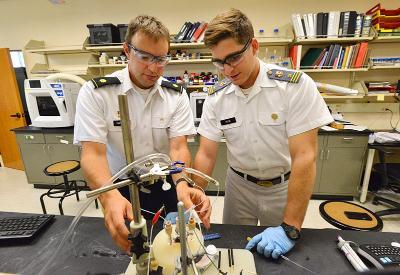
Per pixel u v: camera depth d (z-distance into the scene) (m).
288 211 0.91
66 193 2.54
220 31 0.80
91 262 0.75
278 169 1.25
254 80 1.08
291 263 0.74
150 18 0.92
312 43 2.86
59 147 2.96
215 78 3.02
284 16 2.96
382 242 0.82
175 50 3.07
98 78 1.13
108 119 1.11
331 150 2.60
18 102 3.54
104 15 3.21
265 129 1.12
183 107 1.27
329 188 2.71
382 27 2.59
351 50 2.67
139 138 1.20
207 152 1.21
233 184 1.40
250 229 0.90
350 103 3.03
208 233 0.87
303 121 0.98
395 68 2.85
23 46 3.49
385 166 2.32
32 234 0.84
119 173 0.57
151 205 1.23
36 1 3.28
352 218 1.26
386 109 3.00
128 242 0.64
